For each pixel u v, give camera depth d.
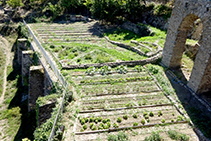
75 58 19.22
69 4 36.53
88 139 10.15
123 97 13.66
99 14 29.98
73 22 34.88
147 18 28.39
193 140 10.28
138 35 25.44
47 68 17.28
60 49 21.34
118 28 29.48
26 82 22.67
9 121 18.38
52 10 37.03
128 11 27.33
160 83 15.16
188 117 11.73
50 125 10.33
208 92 13.74
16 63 29.89
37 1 43.78
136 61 17.78
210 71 12.77
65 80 14.86
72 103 12.84
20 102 21.08
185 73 16.17
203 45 12.62
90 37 26.22
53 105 13.16
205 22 12.39
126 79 15.76
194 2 13.20
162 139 10.23
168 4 25.59
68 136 10.25
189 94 13.77
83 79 15.68
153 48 20.12
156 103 13.13
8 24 41.16
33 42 24.28
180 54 16.52
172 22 15.80
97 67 17.31
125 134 10.33
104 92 14.16
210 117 11.59
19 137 16.09
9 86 24.73
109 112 12.19
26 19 40.16
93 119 11.46
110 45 23.11
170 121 11.61
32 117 17.92
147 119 11.59
